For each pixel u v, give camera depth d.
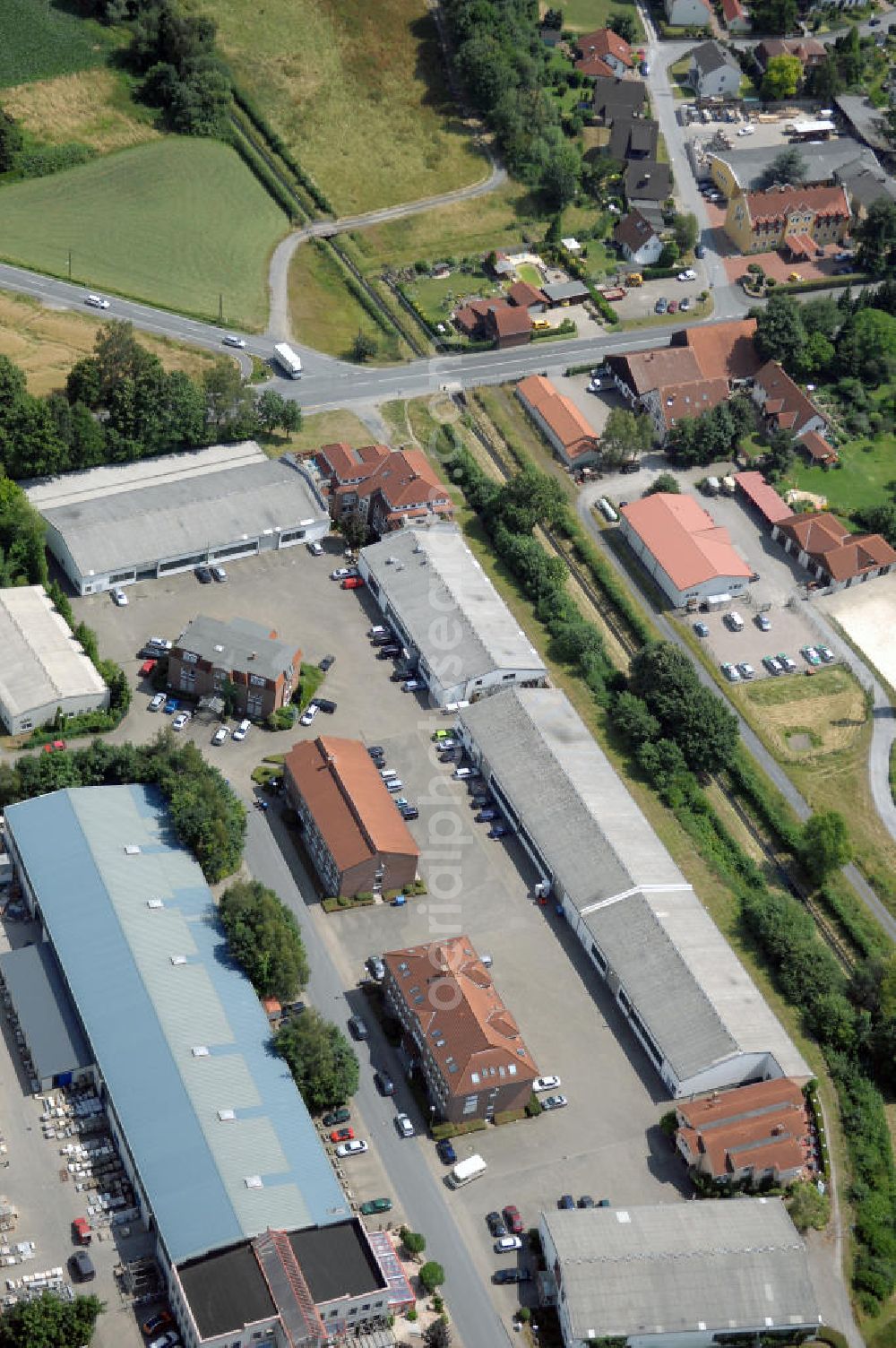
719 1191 186.50
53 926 193.50
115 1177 176.75
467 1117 189.62
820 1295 180.12
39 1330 157.00
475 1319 171.25
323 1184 174.88
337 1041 188.62
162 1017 185.25
